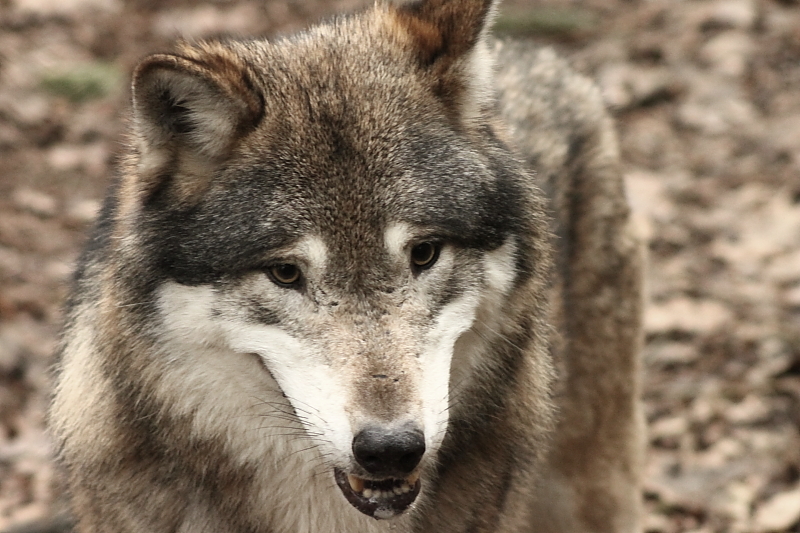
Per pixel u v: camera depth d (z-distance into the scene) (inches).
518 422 365.4
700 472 547.5
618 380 470.0
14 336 691.4
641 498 490.3
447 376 315.6
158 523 343.6
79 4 1268.5
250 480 346.3
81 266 374.3
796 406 589.0
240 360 326.3
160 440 336.8
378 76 335.9
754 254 759.7
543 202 368.8
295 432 339.3
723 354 645.3
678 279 732.7
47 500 546.6
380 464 296.4
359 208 313.1
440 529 357.7
